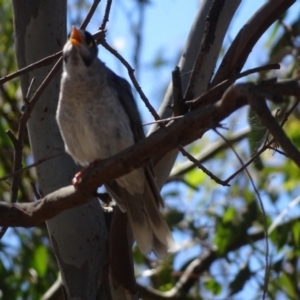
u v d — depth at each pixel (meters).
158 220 9.24
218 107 6.79
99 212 9.80
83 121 8.98
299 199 13.56
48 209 7.86
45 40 10.08
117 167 7.45
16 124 16.50
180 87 7.89
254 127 8.39
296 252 14.24
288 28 13.66
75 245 9.61
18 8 10.16
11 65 16.58
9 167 16.67
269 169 16.03
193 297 15.06
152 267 16.11
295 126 15.92
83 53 9.02
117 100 9.12
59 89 9.86
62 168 9.65
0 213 7.93
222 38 9.99
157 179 9.82
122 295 9.53
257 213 14.70
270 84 6.85
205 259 15.65
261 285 13.80
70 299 9.59
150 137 7.27
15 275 14.23
